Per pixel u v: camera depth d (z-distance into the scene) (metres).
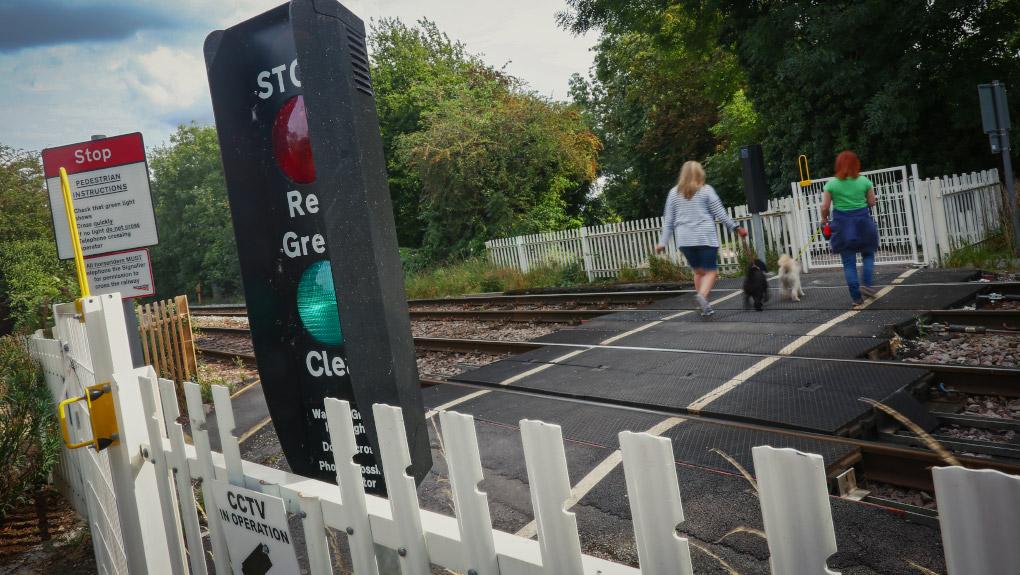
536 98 27.59
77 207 6.37
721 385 6.00
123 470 3.05
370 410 2.88
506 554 1.69
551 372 7.59
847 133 18.89
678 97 34.56
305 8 2.75
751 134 26.03
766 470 1.26
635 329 9.48
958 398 5.39
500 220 26.41
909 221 11.64
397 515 1.92
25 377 6.22
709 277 9.52
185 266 60.84
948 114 18.30
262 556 2.33
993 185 13.22
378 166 3.06
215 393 2.45
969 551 1.04
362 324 2.88
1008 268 10.26
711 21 22.70
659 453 1.35
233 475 2.47
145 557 3.03
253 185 3.19
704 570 3.04
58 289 26.62
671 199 9.63
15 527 5.36
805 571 1.22
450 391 7.39
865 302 8.78
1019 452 4.21
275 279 3.22
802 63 17.58
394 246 3.13
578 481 4.25
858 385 5.42
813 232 12.98
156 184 62.38
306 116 2.81
